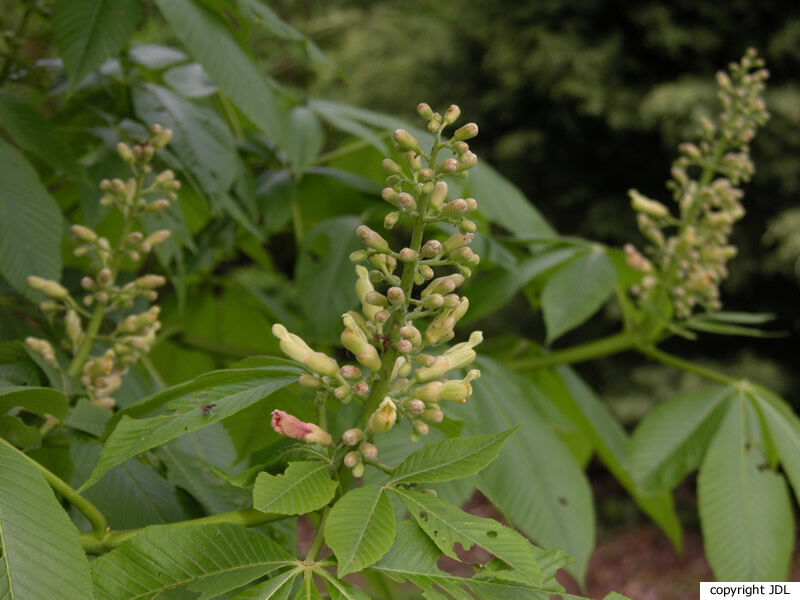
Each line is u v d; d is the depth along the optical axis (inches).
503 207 27.7
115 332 16.9
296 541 15.6
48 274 17.3
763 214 91.0
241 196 24.2
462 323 25.2
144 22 25.9
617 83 93.7
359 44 112.9
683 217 25.5
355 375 11.8
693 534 92.4
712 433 23.2
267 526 15.3
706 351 96.9
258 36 50.2
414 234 11.2
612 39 93.4
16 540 10.0
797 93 87.4
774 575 21.0
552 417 23.5
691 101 86.6
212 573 10.2
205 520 11.5
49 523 10.4
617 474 28.6
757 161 88.5
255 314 30.8
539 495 20.0
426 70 107.4
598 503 100.3
